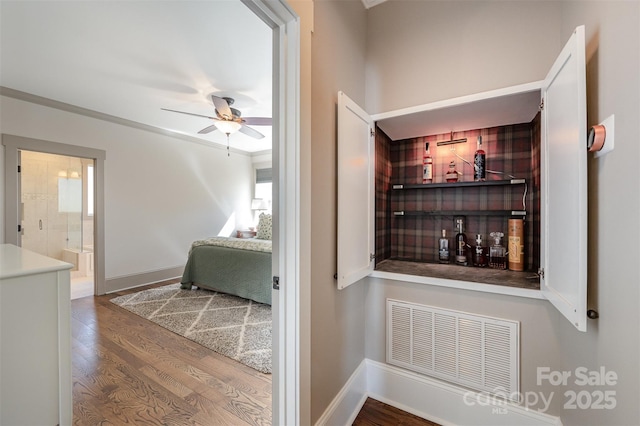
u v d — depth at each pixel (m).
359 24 1.76
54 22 1.97
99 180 3.81
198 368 2.07
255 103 3.47
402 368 1.71
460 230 1.95
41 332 0.79
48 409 0.80
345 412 1.53
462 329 1.54
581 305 0.91
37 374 0.78
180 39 2.19
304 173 1.18
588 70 1.03
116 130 3.99
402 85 1.74
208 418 1.58
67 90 3.10
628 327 0.79
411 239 2.18
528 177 1.81
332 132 1.43
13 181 3.09
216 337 2.56
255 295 3.43
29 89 3.06
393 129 1.99
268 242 3.93
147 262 4.38
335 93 1.46
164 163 4.62
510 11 1.46
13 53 2.36
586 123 0.96
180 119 4.08
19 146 3.12
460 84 1.58
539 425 1.35
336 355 1.47
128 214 4.14
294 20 1.15
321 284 1.33
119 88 3.04
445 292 1.59
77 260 5.09
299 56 1.15
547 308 1.34
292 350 1.17
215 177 5.50
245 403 1.70
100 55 2.40
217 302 3.53
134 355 2.25
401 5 1.75
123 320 2.96
